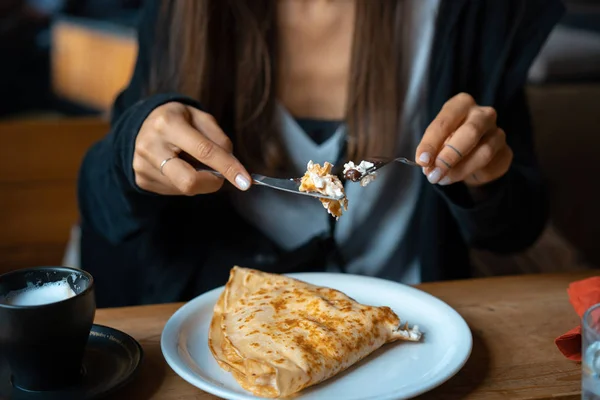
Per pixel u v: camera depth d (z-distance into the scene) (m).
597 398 0.58
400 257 1.12
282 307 0.71
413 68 1.13
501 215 0.99
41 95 2.23
